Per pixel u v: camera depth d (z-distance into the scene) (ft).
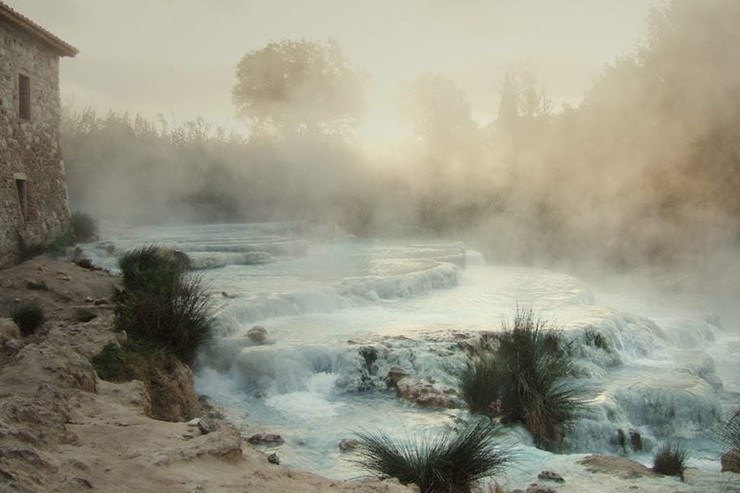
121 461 17.40
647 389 37.35
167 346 33.17
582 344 42.24
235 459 19.26
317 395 36.01
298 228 99.76
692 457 32.12
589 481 25.32
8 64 55.11
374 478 21.95
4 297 41.04
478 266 84.53
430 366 37.55
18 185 57.77
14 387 22.76
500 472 25.22
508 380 32.45
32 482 14.56
